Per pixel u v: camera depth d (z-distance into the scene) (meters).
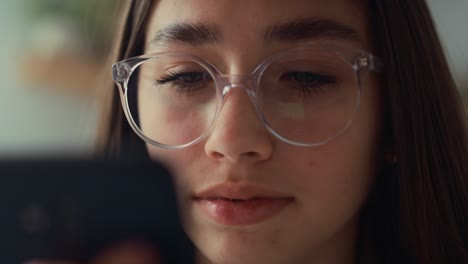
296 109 0.74
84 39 1.98
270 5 0.74
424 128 0.87
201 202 0.75
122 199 0.51
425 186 0.87
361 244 0.90
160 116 0.79
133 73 0.82
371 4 0.84
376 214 0.90
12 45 2.09
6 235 0.50
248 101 0.72
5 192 0.50
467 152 0.93
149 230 0.51
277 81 0.74
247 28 0.74
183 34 0.77
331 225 0.77
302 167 0.74
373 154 0.83
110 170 0.51
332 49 0.76
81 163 0.51
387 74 0.84
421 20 0.89
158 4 0.83
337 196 0.76
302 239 0.75
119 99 0.97
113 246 0.51
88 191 0.51
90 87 1.98
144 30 0.87
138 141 0.89
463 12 1.52
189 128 0.76
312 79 0.76
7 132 1.98
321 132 0.75
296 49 0.74
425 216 0.87
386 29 0.85
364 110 0.79
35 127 1.99
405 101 0.86
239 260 0.74
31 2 2.10
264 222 0.73
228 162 0.72
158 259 0.51
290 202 0.74
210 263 0.77
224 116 0.72
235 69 0.74
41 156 0.51
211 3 0.75
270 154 0.72
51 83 2.00
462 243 0.88
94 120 1.14
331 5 0.77
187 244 0.52
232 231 0.74
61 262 0.50
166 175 0.51
